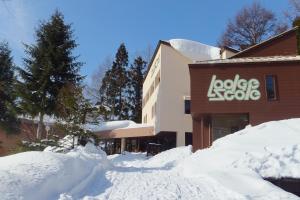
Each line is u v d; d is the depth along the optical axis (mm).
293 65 22312
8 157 10711
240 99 22125
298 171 12523
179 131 30094
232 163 13461
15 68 28281
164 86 30844
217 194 9898
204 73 22781
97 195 9164
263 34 52844
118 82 57094
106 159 16188
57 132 21938
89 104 21625
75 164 11227
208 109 22188
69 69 28625
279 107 21766
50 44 28359
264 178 12539
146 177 12570
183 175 13883
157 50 33906
